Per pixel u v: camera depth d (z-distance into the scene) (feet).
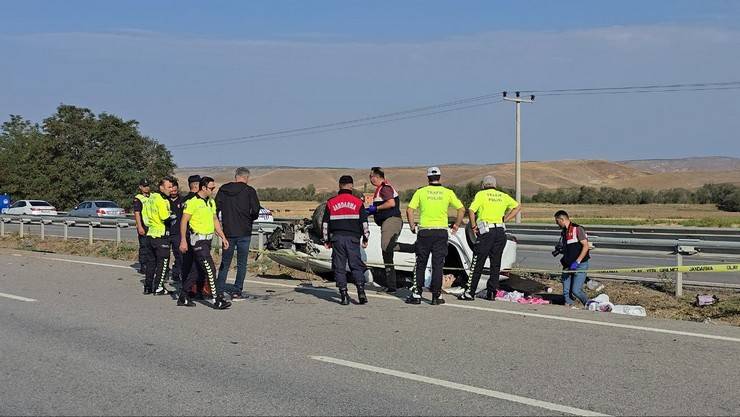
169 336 28.02
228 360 24.17
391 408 19.04
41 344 26.81
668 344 26.21
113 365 23.67
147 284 39.60
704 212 220.64
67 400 19.93
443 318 31.37
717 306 33.94
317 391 20.58
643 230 70.08
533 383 21.29
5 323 30.94
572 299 35.91
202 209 34.04
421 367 23.09
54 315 32.81
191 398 20.01
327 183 512.63
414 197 35.01
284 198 313.32
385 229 39.14
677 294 36.76
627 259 62.80
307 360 24.07
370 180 39.91
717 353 24.86
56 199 206.59
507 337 27.40
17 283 44.19
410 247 39.75
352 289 40.91
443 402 19.53
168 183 41.60
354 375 22.21
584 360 23.93
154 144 217.97
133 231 110.01
